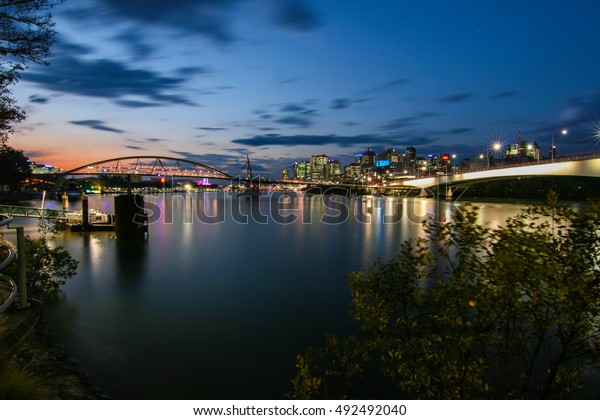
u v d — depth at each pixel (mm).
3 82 11734
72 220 45219
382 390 9477
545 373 8422
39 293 12844
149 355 11977
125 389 9969
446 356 5574
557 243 5004
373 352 11289
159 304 17109
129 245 34781
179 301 17609
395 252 31969
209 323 14867
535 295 4934
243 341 13203
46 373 9102
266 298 18281
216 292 19234
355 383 9742
